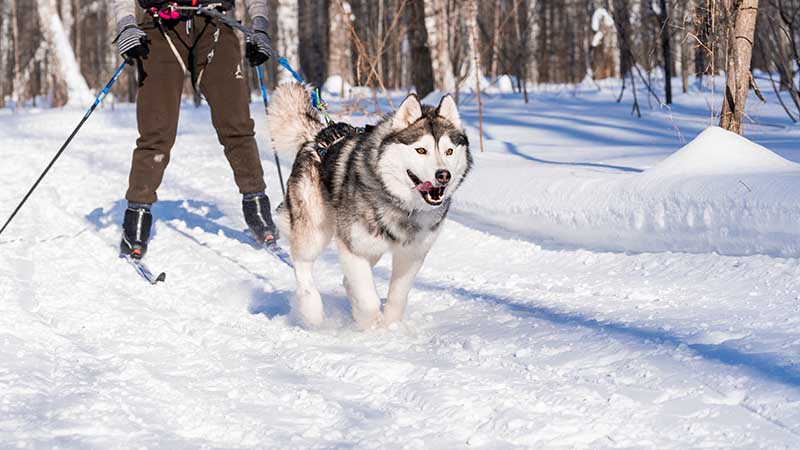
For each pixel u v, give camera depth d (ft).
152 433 8.14
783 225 13.64
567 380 9.45
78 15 106.83
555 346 10.87
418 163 12.47
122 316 13.34
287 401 9.22
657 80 55.62
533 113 39.01
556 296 14.10
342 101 42.80
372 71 29.32
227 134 19.22
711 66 18.67
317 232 14.12
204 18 18.54
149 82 18.01
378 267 18.07
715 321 11.34
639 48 61.52
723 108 18.30
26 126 50.88
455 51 52.01
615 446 7.50
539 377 9.62
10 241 19.34
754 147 16.55
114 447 7.68
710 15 18.63
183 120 47.42
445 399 8.86
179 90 18.34
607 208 16.78
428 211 12.92
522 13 76.74
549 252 17.33
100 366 10.53
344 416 8.66
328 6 69.72
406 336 12.27
